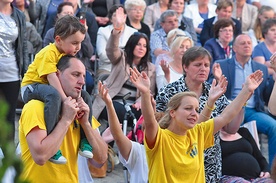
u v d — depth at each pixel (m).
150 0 21.03
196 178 7.80
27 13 17.39
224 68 13.80
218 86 8.28
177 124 7.61
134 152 8.34
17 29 11.84
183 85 9.24
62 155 6.64
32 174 6.61
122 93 12.95
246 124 12.77
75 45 7.28
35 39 15.40
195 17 19.70
